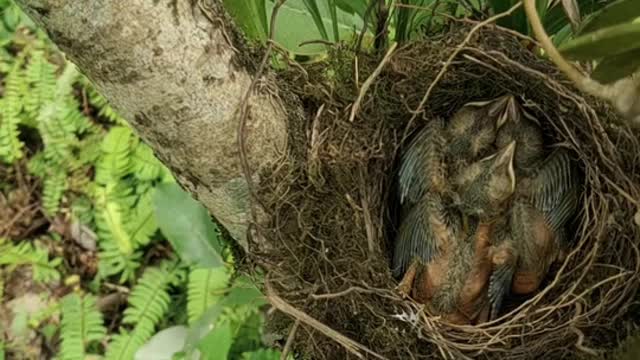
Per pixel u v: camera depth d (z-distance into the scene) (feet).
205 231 2.22
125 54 0.97
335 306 1.24
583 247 1.30
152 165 2.76
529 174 1.38
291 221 1.21
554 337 1.25
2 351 2.77
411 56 1.30
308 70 1.29
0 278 2.84
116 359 2.61
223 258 1.50
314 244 1.23
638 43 0.91
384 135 1.35
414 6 1.26
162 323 2.71
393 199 1.43
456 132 1.40
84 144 2.85
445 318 1.37
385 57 1.20
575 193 1.36
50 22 0.94
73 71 2.84
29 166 2.89
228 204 1.19
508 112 1.35
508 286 1.38
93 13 0.93
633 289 1.20
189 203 2.23
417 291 1.37
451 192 1.39
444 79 1.34
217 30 1.04
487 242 1.37
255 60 1.14
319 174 1.24
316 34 1.48
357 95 1.27
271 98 1.16
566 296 1.25
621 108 0.91
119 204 2.76
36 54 2.84
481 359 1.29
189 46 1.00
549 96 1.31
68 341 2.70
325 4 1.49
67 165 2.86
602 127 1.23
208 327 2.39
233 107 1.08
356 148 1.29
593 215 1.28
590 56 0.94
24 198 2.90
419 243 1.37
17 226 2.88
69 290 2.84
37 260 2.82
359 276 1.25
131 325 2.77
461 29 1.29
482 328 1.30
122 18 0.94
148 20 0.96
